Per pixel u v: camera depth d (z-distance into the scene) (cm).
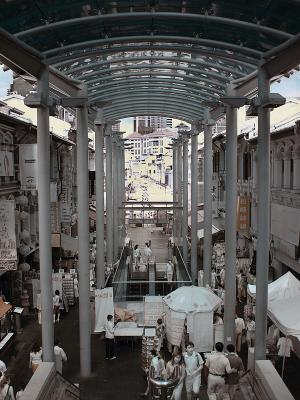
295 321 1036
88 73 1322
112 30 994
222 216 2894
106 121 2230
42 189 1080
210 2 863
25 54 950
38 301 1680
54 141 2247
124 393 1152
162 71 1423
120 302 1739
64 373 1276
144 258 2738
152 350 1112
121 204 3309
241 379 1073
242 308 1800
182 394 1116
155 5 883
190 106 1914
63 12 874
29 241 1884
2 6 788
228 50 1023
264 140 1035
